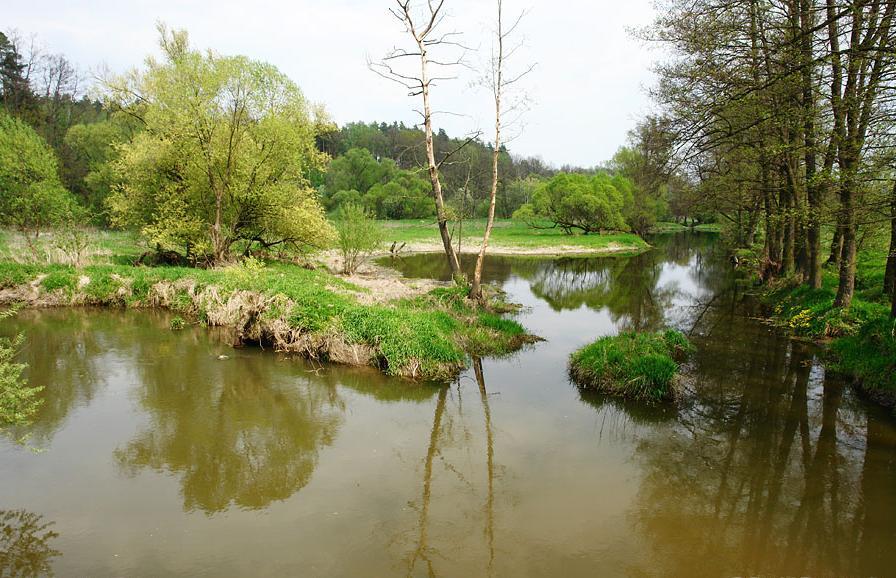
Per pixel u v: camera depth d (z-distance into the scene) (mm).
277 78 22484
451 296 16891
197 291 16891
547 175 116500
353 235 27172
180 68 20344
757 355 13164
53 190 20453
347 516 6285
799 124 11906
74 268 18688
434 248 47562
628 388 10414
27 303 16906
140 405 9672
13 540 5727
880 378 10273
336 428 8875
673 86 14555
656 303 21562
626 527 6129
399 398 10273
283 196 23609
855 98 10180
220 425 8898
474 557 5535
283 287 14367
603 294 24000
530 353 13570
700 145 12406
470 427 8992
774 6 12359
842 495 6848
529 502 6660
